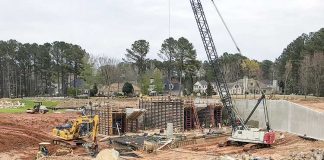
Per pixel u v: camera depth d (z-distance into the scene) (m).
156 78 121.88
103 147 46.41
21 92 145.38
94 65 137.88
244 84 127.69
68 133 45.94
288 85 127.25
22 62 146.75
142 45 137.38
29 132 51.62
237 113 63.84
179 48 121.12
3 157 40.28
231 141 49.97
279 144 51.66
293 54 133.00
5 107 81.06
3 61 142.88
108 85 130.50
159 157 41.06
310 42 125.00
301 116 57.44
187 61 122.50
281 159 38.41
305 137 55.34
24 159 40.28
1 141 44.69
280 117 62.88
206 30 54.38
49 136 51.56
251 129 50.78
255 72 150.00
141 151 44.53
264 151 45.97
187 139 51.22
